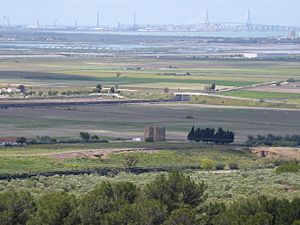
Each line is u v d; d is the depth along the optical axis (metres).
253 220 165.50
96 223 173.12
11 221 177.00
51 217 173.00
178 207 177.12
